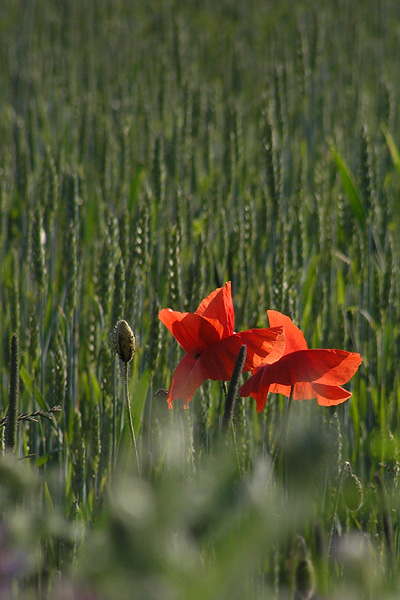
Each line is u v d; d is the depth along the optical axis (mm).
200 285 3605
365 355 3768
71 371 3629
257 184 5090
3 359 3729
